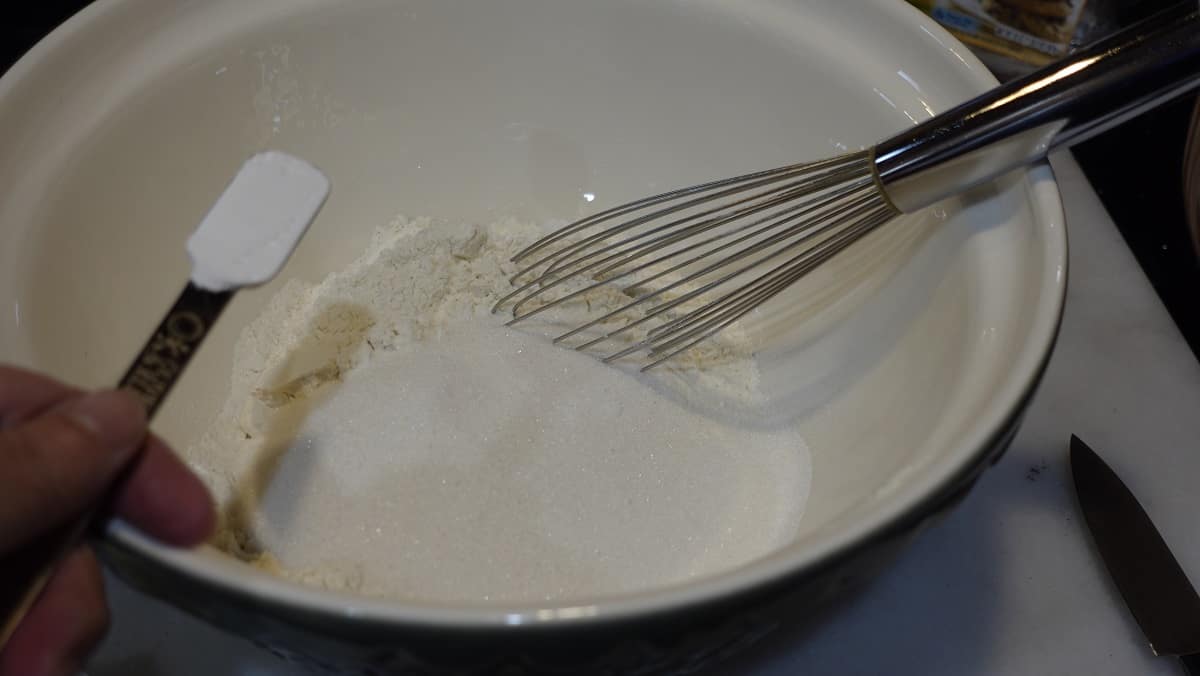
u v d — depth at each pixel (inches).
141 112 16.7
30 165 15.6
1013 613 16.8
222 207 13.2
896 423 15.3
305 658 13.1
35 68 15.8
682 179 19.7
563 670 12.2
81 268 15.8
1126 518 17.3
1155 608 16.5
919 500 12.4
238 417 17.6
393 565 15.7
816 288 18.3
